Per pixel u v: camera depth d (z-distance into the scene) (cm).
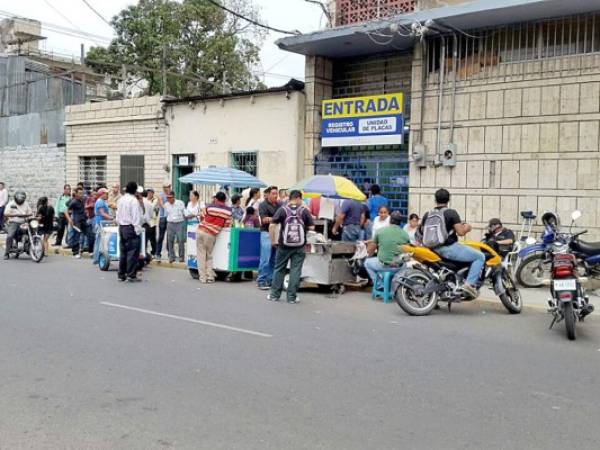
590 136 1286
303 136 1748
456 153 1454
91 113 2264
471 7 1312
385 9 1541
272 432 489
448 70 1467
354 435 485
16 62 3136
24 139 2570
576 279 853
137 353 715
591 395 596
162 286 1241
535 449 465
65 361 678
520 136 1370
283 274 1106
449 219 989
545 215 1244
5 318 891
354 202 1288
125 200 1288
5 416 517
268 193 1244
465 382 631
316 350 746
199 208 1559
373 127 1606
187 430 491
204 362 682
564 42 1328
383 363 696
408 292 998
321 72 1734
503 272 1025
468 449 463
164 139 2053
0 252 1834
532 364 706
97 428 493
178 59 3431
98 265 1555
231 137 1884
